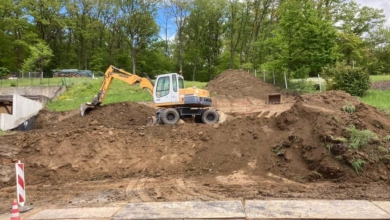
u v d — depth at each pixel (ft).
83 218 22.16
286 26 77.10
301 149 35.76
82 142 42.86
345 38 126.82
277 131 40.86
